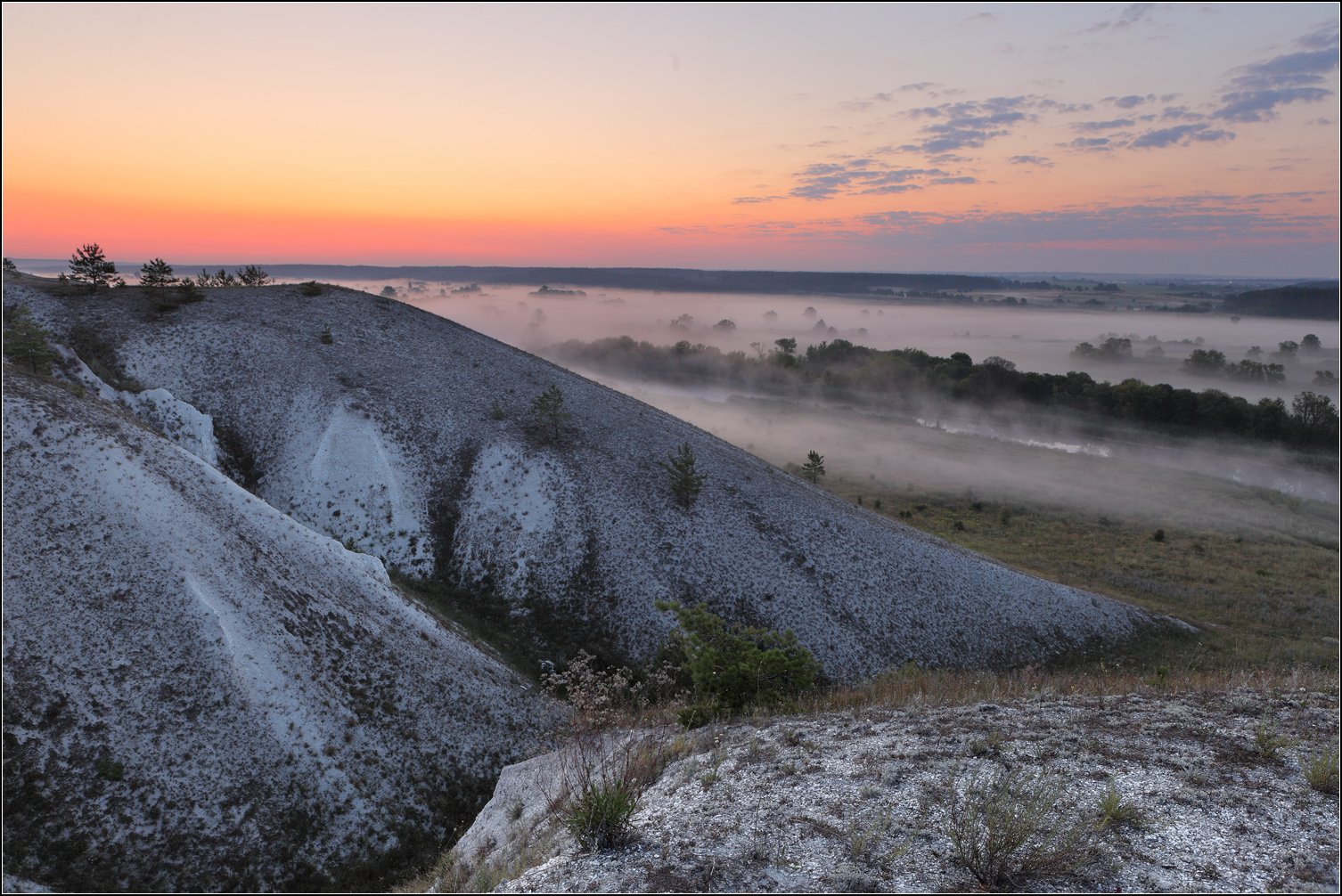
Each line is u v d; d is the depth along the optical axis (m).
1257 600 54.03
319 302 58.59
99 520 21.69
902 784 10.27
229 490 27.48
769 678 18.81
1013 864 7.66
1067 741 11.78
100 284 52.84
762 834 8.94
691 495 45.25
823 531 47.06
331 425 43.09
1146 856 7.90
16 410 23.45
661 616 36.88
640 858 8.52
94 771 16.88
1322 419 119.56
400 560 38.41
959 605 43.28
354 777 19.61
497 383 55.47
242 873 16.58
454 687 25.20
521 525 41.19
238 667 20.02
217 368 45.66
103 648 19.08
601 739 18.31
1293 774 10.03
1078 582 56.88
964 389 156.88
